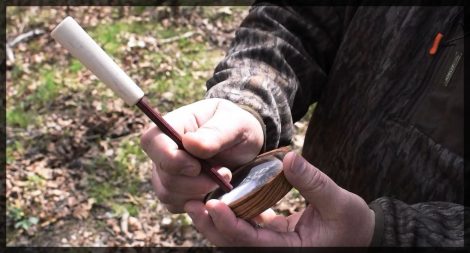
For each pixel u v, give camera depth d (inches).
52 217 131.7
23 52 187.0
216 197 33.6
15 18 199.5
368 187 41.9
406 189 39.0
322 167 47.5
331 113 45.8
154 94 167.8
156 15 197.3
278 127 39.4
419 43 39.5
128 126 156.9
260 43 44.5
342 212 29.5
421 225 30.5
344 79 44.4
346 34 44.9
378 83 41.4
